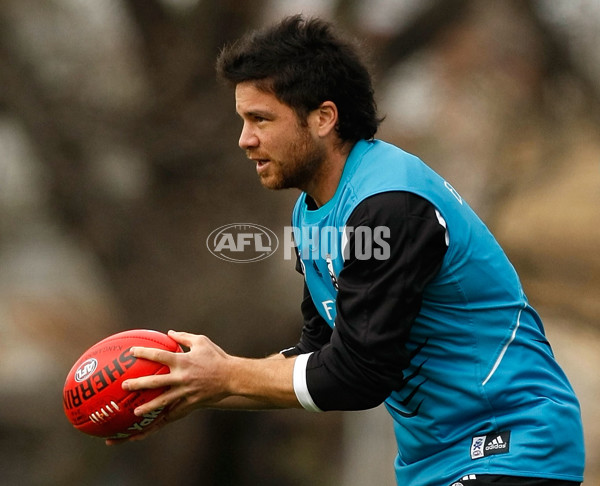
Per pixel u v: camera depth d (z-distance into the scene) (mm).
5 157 44594
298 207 12984
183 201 37219
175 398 12109
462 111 46625
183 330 37500
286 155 12016
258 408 13555
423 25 40281
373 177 11664
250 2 36312
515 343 12078
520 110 42875
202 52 36375
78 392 12430
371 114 12305
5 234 49062
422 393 12234
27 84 37656
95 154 38156
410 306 11344
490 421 12023
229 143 36625
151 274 37594
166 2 36750
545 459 11742
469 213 12109
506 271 12227
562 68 41906
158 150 36469
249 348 37781
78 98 37688
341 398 11617
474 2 41344
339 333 11562
